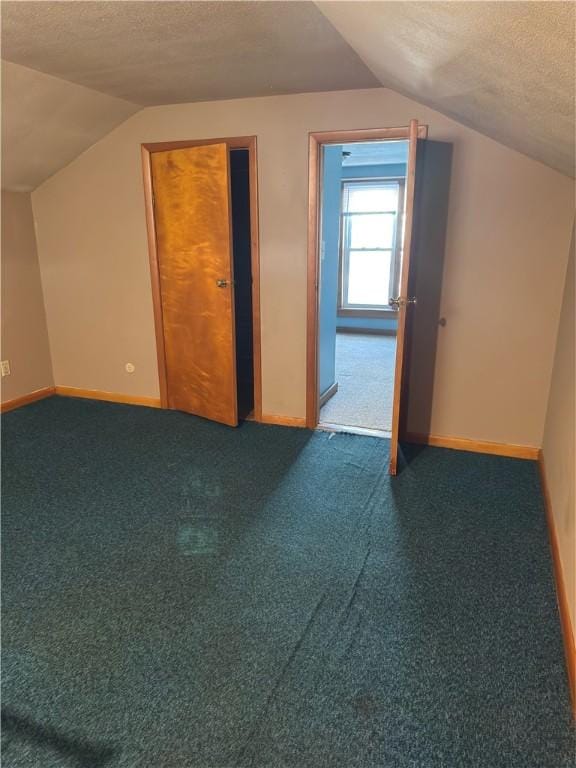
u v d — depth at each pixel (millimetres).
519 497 2705
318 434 3537
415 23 1456
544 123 1823
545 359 3033
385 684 1579
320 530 2398
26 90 2764
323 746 1392
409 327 3211
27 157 3465
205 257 3439
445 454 3242
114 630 1797
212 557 2197
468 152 2875
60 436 3518
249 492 2750
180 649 1713
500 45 1290
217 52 2318
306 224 3293
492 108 2062
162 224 3623
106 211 3803
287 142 3203
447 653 1692
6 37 2170
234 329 3457
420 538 2338
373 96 2973
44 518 2498
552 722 1454
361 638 1758
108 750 1382
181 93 3080
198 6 1829
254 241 3438
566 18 964
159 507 2600
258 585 2025
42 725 1451
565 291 2820
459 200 2959
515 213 2887
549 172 2775
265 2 1787
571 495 1951
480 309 3080
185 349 3799
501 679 1594
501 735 1418
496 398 3184
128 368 4129
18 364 4102
